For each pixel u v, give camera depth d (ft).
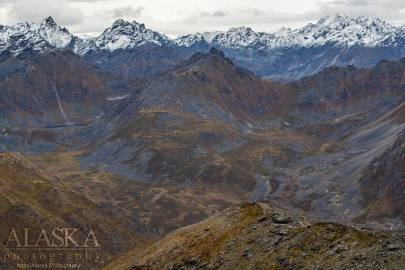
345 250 226.17
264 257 249.96
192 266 274.98
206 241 290.35
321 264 225.56
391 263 208.13
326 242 236.43
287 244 249.75
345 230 237.86
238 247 267.59
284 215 278.05
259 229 273.95
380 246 218.59
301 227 258.57
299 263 233.35
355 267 214.28
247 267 249.96
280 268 237.86
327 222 248.11
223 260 264.31
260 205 299.99
